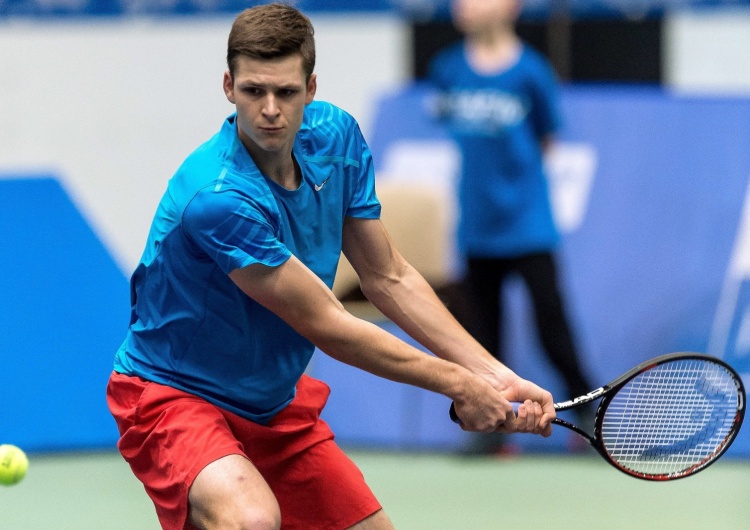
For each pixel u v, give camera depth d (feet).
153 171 78.38
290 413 32.83
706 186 69.00
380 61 79.20
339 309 29.48
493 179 64.18
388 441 68.59
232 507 28.50
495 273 65.26
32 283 68.13
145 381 31.58
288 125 28.17
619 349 67.72
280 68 27.61
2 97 77.71
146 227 78.18
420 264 63.31
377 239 32.48
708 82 76.89
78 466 64.80
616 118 70.44
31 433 66.28
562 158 70.18
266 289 28.78
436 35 78.43
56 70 78.07
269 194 29.14
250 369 31.14
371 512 32.48
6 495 58.39
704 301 67.56
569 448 67.36
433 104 71.51
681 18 76.59
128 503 56.75
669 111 70.18
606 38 76.84
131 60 78.33
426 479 61.57
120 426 31.89
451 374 30.32
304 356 31.76
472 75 64.69
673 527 51.72
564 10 76.84
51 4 78.07
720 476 62.28
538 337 64.85
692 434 34.73
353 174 31.65
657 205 69.05
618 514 54.13
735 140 69.41
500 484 60.44
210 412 30.78
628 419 34.42
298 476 32.55
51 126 77.97
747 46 76.43
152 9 78.48
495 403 31.01
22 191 69.41
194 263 29.78
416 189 63.72
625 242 68.74
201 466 29.25
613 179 69.56
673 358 32.99
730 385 34.42
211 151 29.50
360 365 29.78
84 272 69.41
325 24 79.61
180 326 30.76
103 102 78.13
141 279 31.40
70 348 67.97
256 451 32.35
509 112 63.98
